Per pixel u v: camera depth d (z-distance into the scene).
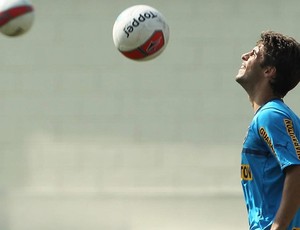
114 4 39.62
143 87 39.44
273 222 16.53
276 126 16.73
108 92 39.47
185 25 39.44
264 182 17.11
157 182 39.47
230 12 39.34
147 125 39.38
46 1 39.69
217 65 39.34
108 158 39.44
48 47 39.72
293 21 39.22
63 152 39.56
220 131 39.25
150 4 39.53
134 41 21.78
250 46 39.25
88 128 39.50
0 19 24.58
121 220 39.41
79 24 39.69
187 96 39.38
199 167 39.34
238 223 39.19
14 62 39.69
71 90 39.62
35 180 39.66
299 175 16.41
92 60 39.59
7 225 39.53
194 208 39.34
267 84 17.88
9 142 39.66
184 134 39.34
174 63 39.41
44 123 39.59
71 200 39.56
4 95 39.69
